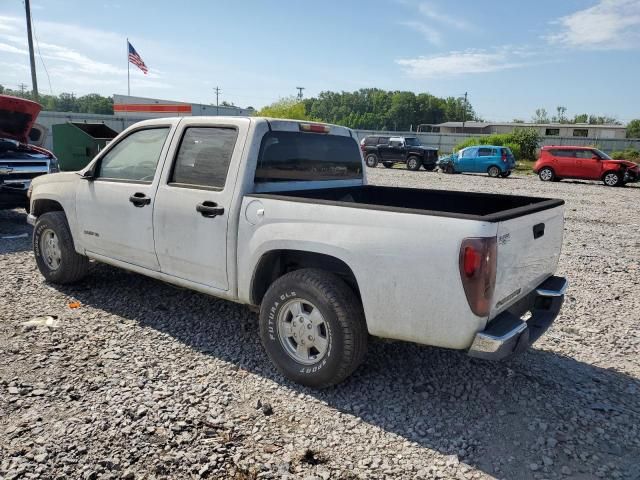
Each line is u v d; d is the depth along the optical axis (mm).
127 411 3129
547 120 107562
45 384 3420
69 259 5219
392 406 3344
